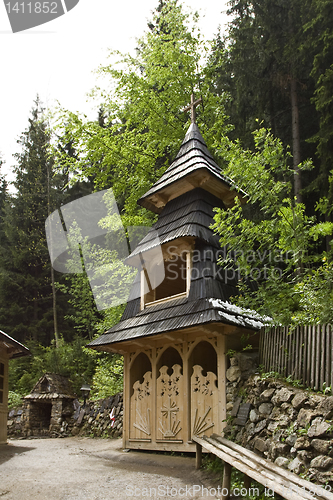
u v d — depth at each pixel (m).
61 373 23.52
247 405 7.84
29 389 23.98
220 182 11.84
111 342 11.04
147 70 18.17
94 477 7.81
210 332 9.03
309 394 6.46
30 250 30.19
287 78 19.11
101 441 14.44
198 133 13.52
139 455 10.10
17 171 31.16
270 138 9.30
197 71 18.91
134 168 18.48
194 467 8.28
